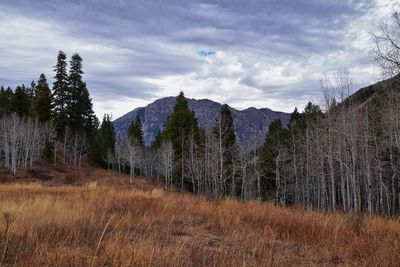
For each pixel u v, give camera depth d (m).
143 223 9.38
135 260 5.70
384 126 26.39
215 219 10.59
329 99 23.06
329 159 28.12
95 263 5.45
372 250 7.37
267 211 11.91
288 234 8.95
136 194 17.30
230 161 45.91
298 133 47.75
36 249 5.68
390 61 10.35
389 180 35.50
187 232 8.95
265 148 52.88
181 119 52.84
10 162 54.28
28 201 11.23
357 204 17.47
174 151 50.28
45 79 65.75
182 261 5.68
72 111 61.81
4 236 6.75
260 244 7.98
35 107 60.28
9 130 49.62
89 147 70.50
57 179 48.56
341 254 7.42
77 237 6.86
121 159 70.19
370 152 28.69
